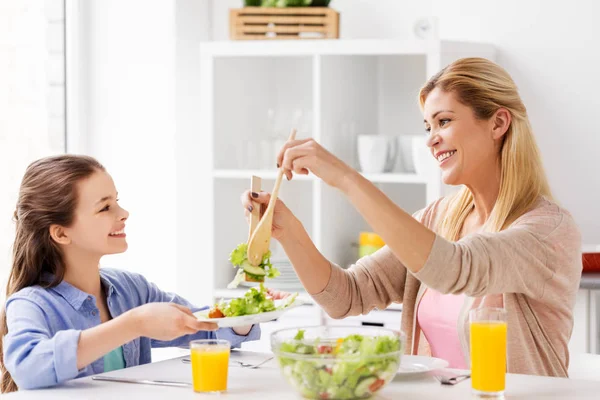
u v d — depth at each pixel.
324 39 3.80
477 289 1.93
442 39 3.82
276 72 3.87
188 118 4.09
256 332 2.26
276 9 3.85
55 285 2.13
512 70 3.92
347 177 1.90
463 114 2.20
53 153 4.09
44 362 1.78
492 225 2.21
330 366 1.57
